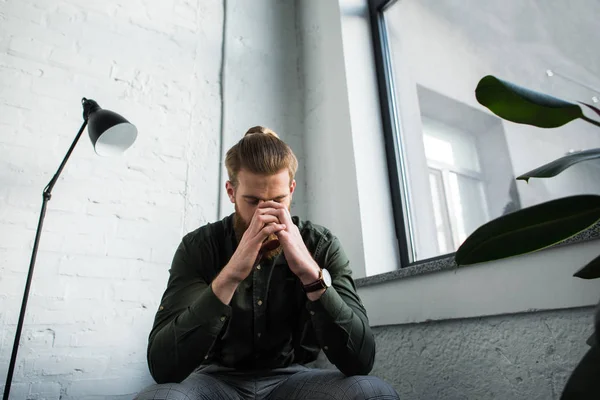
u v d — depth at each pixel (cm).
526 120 68
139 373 162
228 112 214
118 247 171
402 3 212
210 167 201
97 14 194
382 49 216
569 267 100
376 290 155
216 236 124
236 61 225
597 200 60
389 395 91
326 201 208
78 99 179
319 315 99
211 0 230
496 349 116
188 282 112
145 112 193
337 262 120
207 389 95
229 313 96
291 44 249
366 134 200
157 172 188
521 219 63
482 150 160
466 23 175
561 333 103
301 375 106
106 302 163
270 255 116
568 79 137
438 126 181
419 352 137
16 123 165
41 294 153
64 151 171
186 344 94
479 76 167
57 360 150
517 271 112
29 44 175
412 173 189
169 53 208
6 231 153
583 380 51
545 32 145
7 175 159
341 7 220
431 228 175
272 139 117
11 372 125
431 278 135
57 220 162
